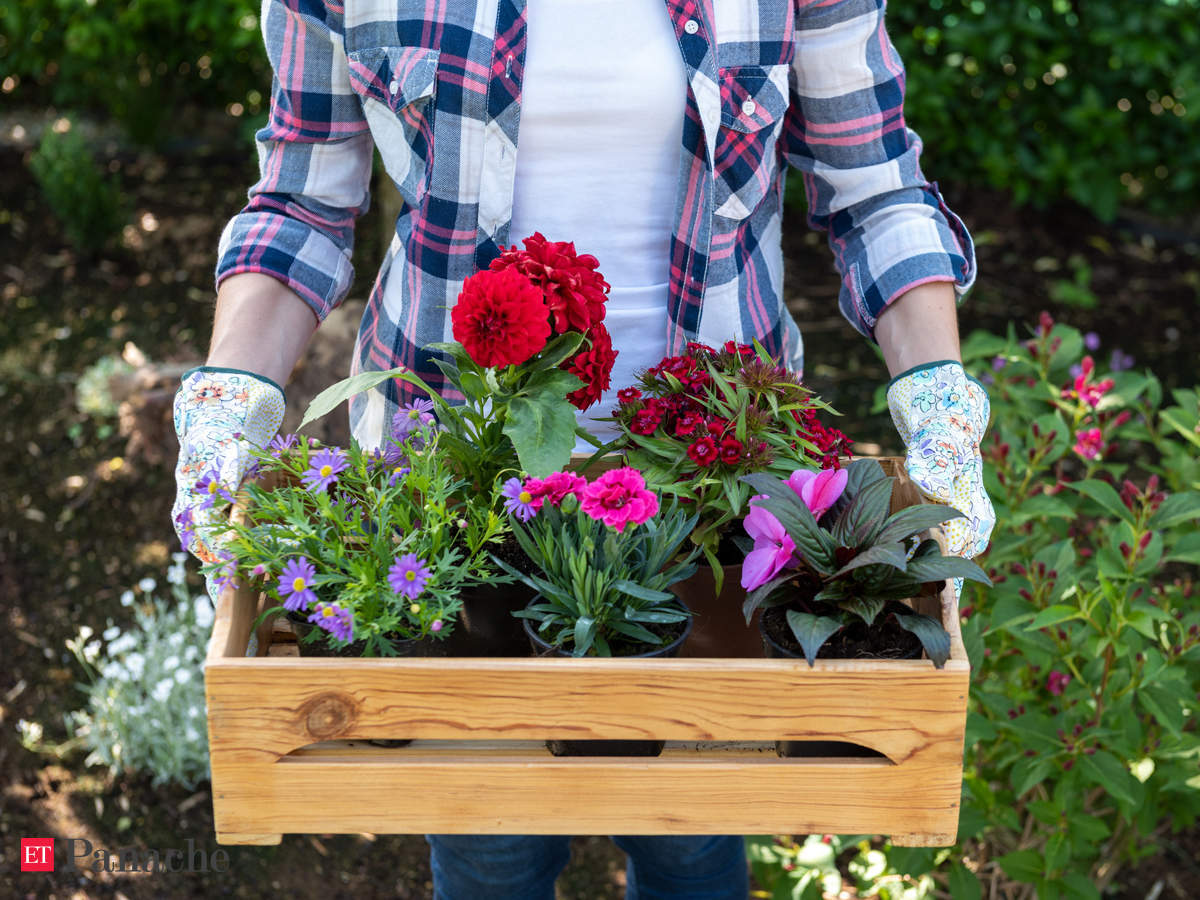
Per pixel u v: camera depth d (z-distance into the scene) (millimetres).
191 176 5348
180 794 2756
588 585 1206
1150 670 1929
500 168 1404
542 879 1713
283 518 1285
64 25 5387
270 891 2543
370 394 1599
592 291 1269
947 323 1424
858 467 1316
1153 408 2502
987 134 4895
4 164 5387
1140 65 4691
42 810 2691
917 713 1142
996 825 2137
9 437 3863
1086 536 2430
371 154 1549
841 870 2486
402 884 2570
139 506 3596
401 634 1281
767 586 1170
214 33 5355
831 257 4863
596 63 1370
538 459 1209
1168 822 2676
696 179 1425
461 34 1360
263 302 1420
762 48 1395
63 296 4551
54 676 3049
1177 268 4777
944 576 1153
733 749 1247
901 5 4766
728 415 1343
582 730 1152
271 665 1120
